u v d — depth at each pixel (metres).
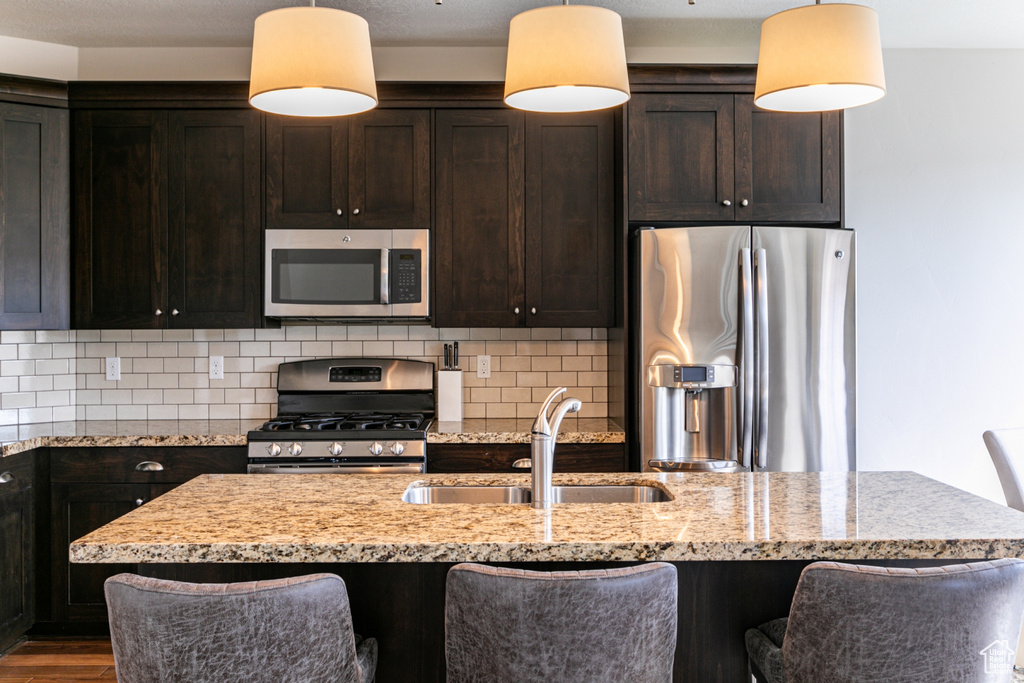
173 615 1.31
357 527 1.64
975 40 3.60
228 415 3.79
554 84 1.78
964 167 3.72
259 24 1.83
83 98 3.38
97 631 3.22
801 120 3.35
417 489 2.16
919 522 1.69
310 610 1.35
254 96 1.86
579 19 1.79
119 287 3.41
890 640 1.40
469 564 1.40
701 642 1.83
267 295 3.40
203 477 2.25
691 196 3.33
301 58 1.79
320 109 2.04
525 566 1.75
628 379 3.30
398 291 3.41
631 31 3.48
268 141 3.41
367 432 3.15
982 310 3.74
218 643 1.32
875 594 1.38
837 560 1.55
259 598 1.32
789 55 1.83
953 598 1.38
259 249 3.42
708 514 1.76
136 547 1.50
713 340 3.11
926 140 3.72
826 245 3.16
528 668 1.37
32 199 3.30
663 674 1.44
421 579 1.83
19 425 3.55
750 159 3.33
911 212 3.73
